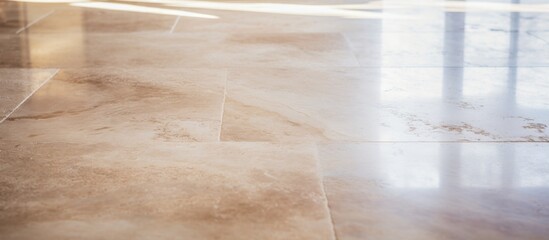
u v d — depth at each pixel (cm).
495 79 317
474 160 211
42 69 342
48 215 174
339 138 233
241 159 212
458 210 175
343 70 337
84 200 183
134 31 458
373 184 192
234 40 421
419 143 227
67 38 434
